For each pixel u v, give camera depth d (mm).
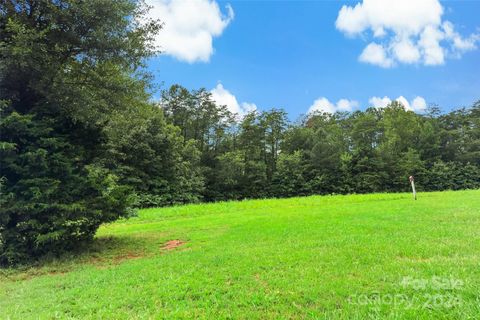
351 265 5445
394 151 47656
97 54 9133
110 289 5199
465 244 6305
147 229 12203
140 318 3979
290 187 45656
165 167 33656
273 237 8555
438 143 49625
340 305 3926
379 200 18547
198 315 3963
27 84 8273
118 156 27500
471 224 8531
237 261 6227
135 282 5449
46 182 7828
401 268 5035
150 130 31922
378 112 58719
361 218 10789
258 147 49156
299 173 46125
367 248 6457
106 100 9438
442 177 46156
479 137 48656
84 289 5363
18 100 8375
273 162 51094
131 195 9672
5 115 7621
